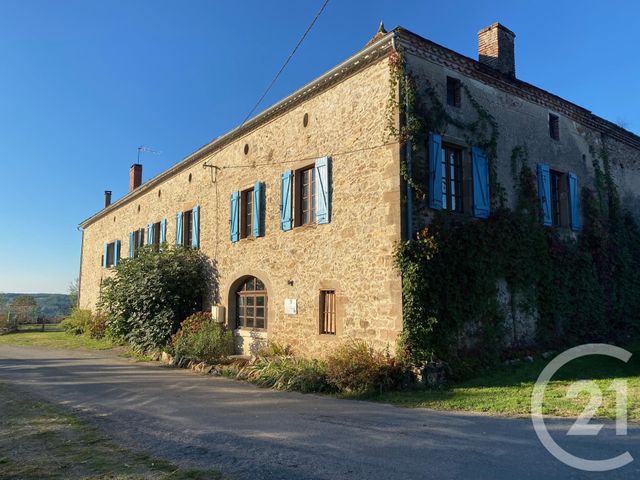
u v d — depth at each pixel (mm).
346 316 9383
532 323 10242
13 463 4547
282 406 7074
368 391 7625
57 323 34188
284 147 11773
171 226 17672
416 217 8625
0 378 10344
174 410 6934
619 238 12922
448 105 9477
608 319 12016
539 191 10898
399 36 8828
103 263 25312
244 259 13000
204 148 15320
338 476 4059
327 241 10055
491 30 11266
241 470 4258
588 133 12891
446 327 8562
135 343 14867
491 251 9570
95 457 4703
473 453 4570
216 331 12336
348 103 9914
